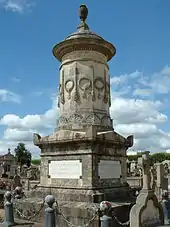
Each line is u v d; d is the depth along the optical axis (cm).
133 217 1002
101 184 1236
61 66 1501
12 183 2883
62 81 1466
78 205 1112
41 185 1343
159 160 5047
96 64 1435
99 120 1371
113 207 1078
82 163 1234
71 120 1372
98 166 1236
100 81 1432
